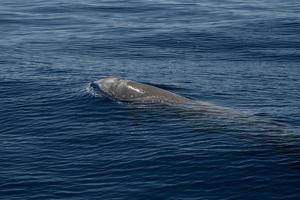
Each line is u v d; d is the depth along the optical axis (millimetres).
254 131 32031
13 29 71625
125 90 39344
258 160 28094
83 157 29906
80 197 25641
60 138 32812
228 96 41219
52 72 48969
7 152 30984
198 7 86750
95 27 72938
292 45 61250
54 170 28516
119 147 30938
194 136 31812
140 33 68562
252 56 56469
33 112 37625
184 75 48094
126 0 93562
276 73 48875
